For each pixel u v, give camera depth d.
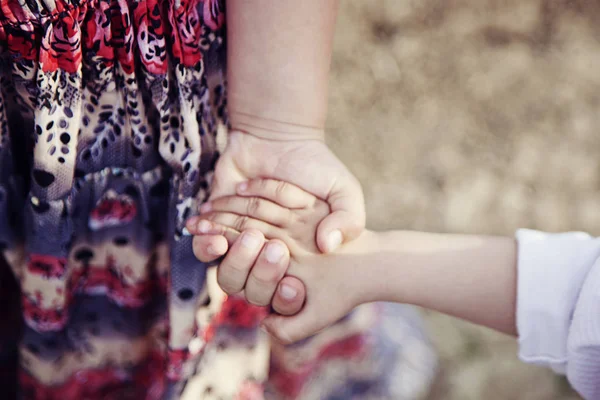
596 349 0.64
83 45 0.65
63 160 0.67
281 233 0.72
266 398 0.92
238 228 0.71
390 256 0.71
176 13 0.65
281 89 0.69
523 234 0.69
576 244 0.67
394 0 1.34
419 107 1.26
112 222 0.71
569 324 0.66
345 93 1.26
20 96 0.66
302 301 0.71
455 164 1.21
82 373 0.78
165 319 0.76
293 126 0.71
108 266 0.74
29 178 0.70
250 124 0.71
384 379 0.95
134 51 0.66
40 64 0.63
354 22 1.32
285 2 0.67
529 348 0.68
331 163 0.72
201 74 0.68
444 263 0.70
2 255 0.74
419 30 1.33
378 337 0.96
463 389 1.01
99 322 0.76
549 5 1.38
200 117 0.70
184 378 0.75
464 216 1.16
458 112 1.27
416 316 1.02
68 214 0.69
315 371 0.93
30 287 0.71
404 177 1.19
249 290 0.71
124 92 0.67
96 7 0.64
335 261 0.71
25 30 0.63
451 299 0.70
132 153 0.69
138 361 0.79
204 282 0.73
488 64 1.32
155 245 0.73
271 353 0.89
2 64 0.65
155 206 0.71
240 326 0.80
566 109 1.29
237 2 0.68
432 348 1.00
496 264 0.69
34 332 0.73
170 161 0.69
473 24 1.35
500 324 0.70
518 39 1.35
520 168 1.22
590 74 1.33
